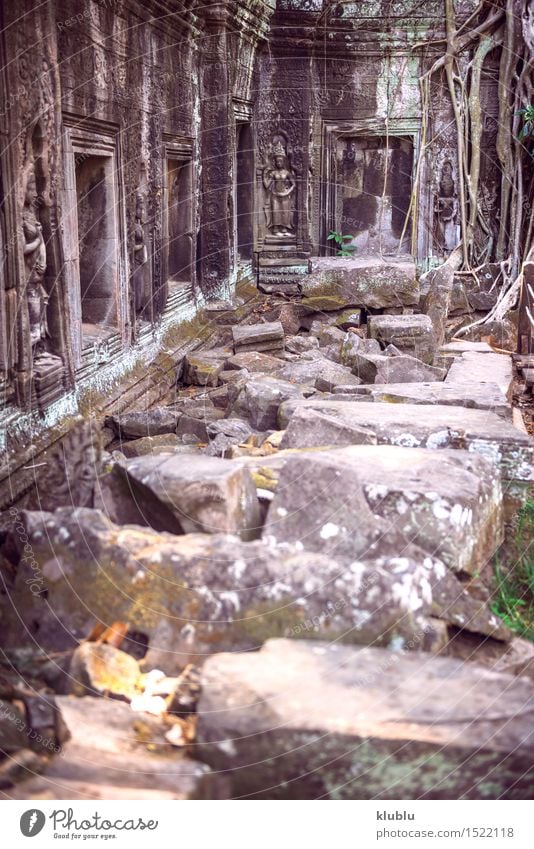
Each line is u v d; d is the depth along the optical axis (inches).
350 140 524.4
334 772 101.0
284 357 355.6
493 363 311.4
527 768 101.1
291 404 239.5
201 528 148.3
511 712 105.0
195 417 272.8
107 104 265.7
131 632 132.3
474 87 501.7
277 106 505.7
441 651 133.6
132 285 300.4
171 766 105.7
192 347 362.3
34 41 204.7
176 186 394.0
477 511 161.0
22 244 200.1
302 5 483.5
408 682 110.3
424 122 509.7
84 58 245.4
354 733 100.2
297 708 103.0
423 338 370.3
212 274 426.9
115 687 123.3
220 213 420.5
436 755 100.4
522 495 194.9
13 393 200.8
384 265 455.2
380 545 145.4
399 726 101.9
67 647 133.6
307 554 134.6
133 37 291.4
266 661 112.5
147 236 316.5
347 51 501.7
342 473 150.5
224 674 108.8
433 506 153.9
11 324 197.2
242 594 128.0
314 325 424.5
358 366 310.2
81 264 281.1
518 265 502.3
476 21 498.6
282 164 511.5
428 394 250.4
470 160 517.3
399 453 178.7
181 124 368.5
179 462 159.5
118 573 133.4
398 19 494.6
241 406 267.6
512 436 196.9
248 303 456.8
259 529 158.1
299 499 150.6
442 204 520.7
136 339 304.8
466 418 213.8
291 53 498.0
